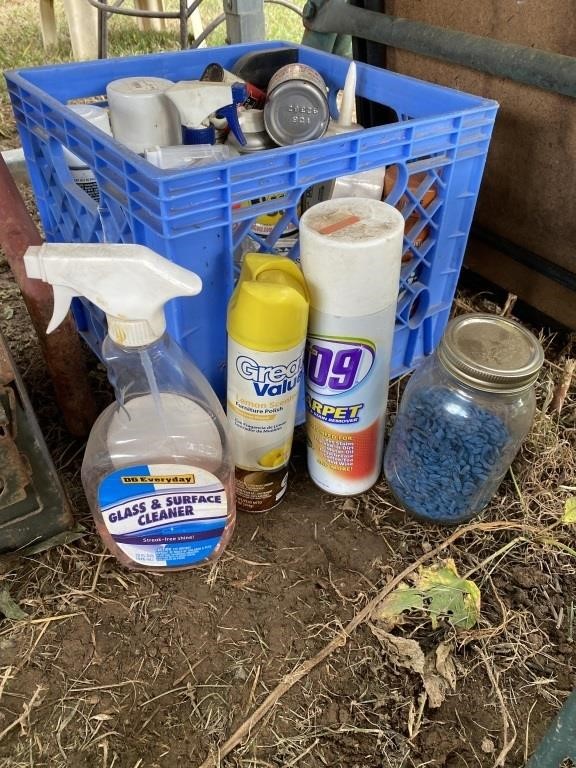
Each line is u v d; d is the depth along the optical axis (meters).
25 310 1.12
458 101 0.84
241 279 0.65
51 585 0.71
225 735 0.60
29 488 0.67
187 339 0.71
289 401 0.70
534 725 0.61
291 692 0.63
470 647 0.67
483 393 0.65
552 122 0.90
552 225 0.99
